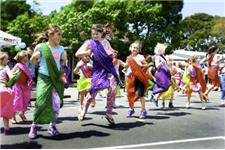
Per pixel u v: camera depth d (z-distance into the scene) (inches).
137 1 1331.2
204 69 513.7
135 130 282.5
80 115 321.7
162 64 393.1
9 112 267.7
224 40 1675.7
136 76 337.1
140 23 1343.5
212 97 619.2
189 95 423.2
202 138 260.5
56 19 1430.9
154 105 457.4
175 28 1446.9
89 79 355.6
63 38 1264.8
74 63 1285.7
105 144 238.2
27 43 1446.9
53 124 259.8
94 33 288.4
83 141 245.3
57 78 252.7
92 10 1267.2
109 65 289.0
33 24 1445.6
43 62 252.1
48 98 250.2
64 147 229.9
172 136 265.3
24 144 236.7
